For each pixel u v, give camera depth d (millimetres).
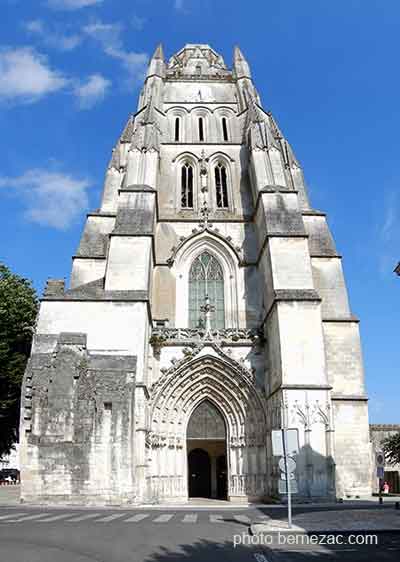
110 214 47281
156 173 45188
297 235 39562
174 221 46812
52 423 31250
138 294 36594
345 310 43406
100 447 31000
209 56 67438
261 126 47219
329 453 33406
